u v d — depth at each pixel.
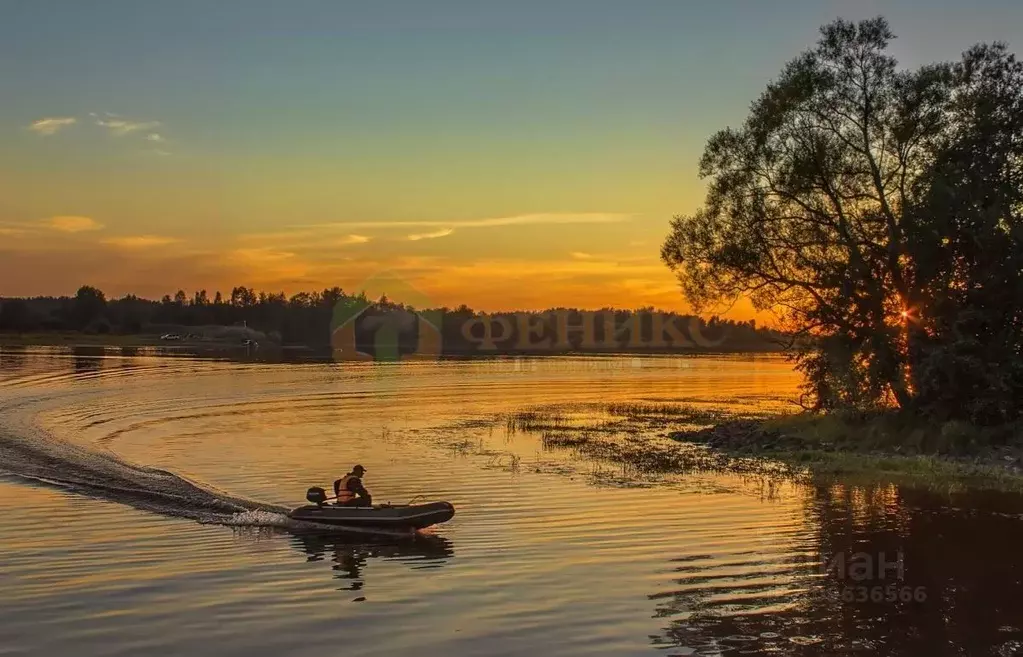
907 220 28.91
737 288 33.91
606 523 16.92
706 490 20.75
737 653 10.09
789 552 14.66
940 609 11.68
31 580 12.87
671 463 25.36
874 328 30.39
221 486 21.22
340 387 61.12
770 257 32.62
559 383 70.12
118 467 23.52
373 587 12.64
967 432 27.12
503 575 13.26
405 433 33.47
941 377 28.42
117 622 11.05
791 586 12.71
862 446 28.56
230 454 27.02
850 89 31.28
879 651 10.14
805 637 10.64
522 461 25.69
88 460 24.64
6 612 11.40
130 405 43.25
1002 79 29.88
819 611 11.58
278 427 35.28
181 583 12.78
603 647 10.28
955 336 28.20
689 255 34.25
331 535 16.00
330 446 29.22
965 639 10.60
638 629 10.88
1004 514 17.89
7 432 30.52
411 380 71.44
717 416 41.00
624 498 19.61
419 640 10.46
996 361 27.72
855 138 31.84
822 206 32.28
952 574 13.36
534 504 18.89
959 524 16.92
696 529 16.42
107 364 80.19
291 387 59.47
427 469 24.00
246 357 113.06
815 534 15.99
